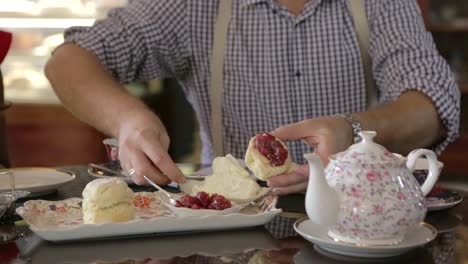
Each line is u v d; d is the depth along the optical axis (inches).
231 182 53.2
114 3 153.1
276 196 51.6
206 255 43.2
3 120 75.0
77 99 66.3
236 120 83.4
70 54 73.4
